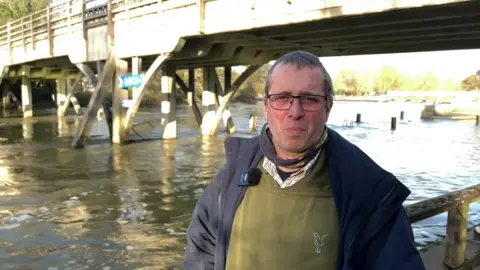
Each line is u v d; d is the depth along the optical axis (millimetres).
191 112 32219
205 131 17391
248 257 1474
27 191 8062
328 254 1377
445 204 3062
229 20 10125
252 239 1477
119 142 14344
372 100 70062
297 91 1421
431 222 6461
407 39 11586
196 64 16062
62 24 16078
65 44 16125
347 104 56062
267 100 1503
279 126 1452
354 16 8016
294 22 8734
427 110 32875
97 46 14336
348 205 1354
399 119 31188
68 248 5254
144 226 6125
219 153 12836
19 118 25766
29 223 6176
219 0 10336
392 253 1311
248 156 1601
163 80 15656
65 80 30234
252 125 20156
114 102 14109
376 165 1411
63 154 12430
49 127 20656
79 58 15258
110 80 13969
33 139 16062
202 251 1727
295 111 1410
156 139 15930
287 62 1459
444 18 8125
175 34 11523
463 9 7688
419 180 10039
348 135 20234
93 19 14438
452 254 3467
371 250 1344
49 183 8742
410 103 59844
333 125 25531
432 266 3523
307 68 1433
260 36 11250
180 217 6570
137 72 13148
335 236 1381
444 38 11219
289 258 1407
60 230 5895
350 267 1330
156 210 6938
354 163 1402
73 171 9984
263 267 1440
